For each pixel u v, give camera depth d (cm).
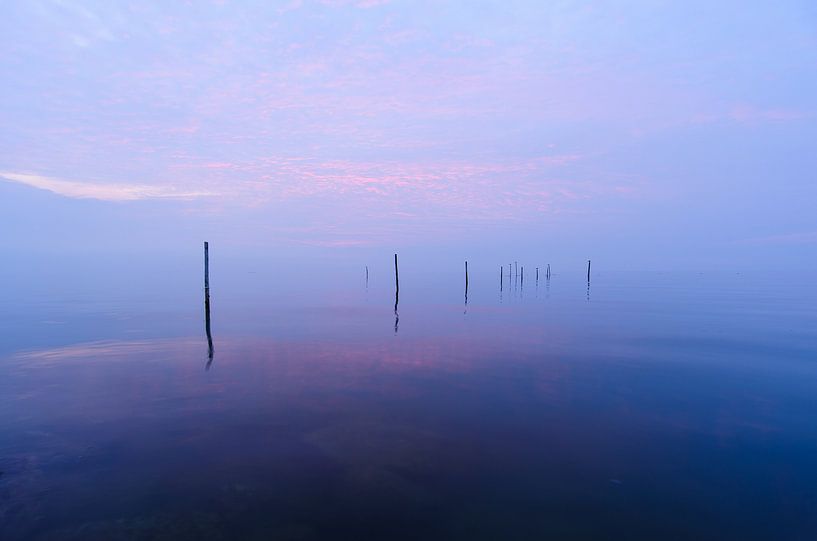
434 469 891
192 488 809
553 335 2452
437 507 752
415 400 1334
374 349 2066
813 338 2373
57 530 679
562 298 4781
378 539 664
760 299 4656
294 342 2219
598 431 1101
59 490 800
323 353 1972
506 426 1128
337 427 1114
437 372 1661
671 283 7838
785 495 801
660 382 1538
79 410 1238
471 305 4012
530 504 764
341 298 4709
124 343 2167
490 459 938
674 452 982
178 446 997
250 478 848
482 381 1541
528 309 3669
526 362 1825
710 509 752
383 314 3331
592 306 3950
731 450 995
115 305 3769
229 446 997
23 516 716
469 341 2269
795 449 1004
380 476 857
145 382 1512
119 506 748
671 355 1955
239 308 3672
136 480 839
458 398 1355
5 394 1381
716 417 1204
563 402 1325
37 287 5850
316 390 1429
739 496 796
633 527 700
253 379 1554
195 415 1199
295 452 966
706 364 1800
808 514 739
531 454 964
